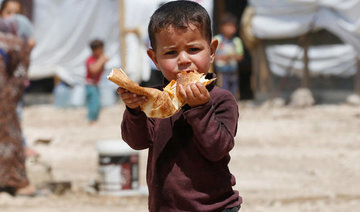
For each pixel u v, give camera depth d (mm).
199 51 4113
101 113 21953
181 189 4156
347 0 19609
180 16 4066
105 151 10047
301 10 20750
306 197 9438
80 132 17031
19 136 9602
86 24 24734
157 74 16984
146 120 4203
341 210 8664
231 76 20703
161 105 3889
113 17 24875
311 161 12375
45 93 26734
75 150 14438
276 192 9844
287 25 21312
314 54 21609
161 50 4145
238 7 30484
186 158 4172
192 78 3914
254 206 8938
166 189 4188
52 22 24688
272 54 22484
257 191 9945
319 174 11195
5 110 9344
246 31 22547
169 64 4133
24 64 9477
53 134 16719
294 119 18188
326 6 20234
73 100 24391
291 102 21828
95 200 9641
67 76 24734
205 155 4031
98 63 18422
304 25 20781
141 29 21000
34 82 26594
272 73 22656
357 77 20781
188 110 3932
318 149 13562
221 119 4160
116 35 24891
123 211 8859
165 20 4082
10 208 8883
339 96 21297
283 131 16047
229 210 4234
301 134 15508
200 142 3961
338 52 21172
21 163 9656
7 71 9297
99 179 10172
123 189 10031
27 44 9492
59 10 24609
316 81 22016
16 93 9438
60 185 10398
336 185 10336
